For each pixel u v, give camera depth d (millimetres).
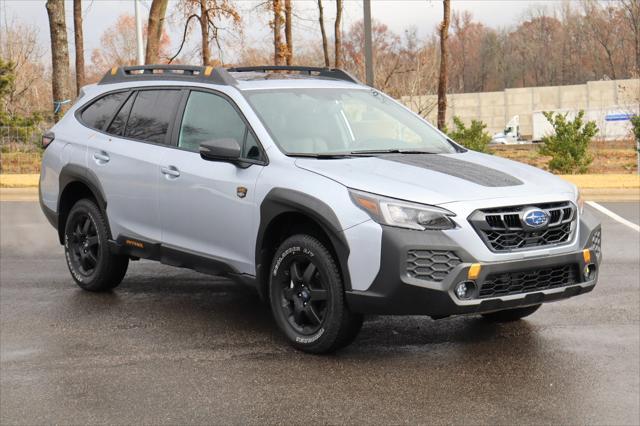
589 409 4715
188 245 6656
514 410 4711
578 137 21141
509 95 61750
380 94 7199
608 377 5270
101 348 6008
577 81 88938
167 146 6875
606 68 81750
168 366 5570
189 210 6566
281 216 5836
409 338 6211
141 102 7328
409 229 5223
